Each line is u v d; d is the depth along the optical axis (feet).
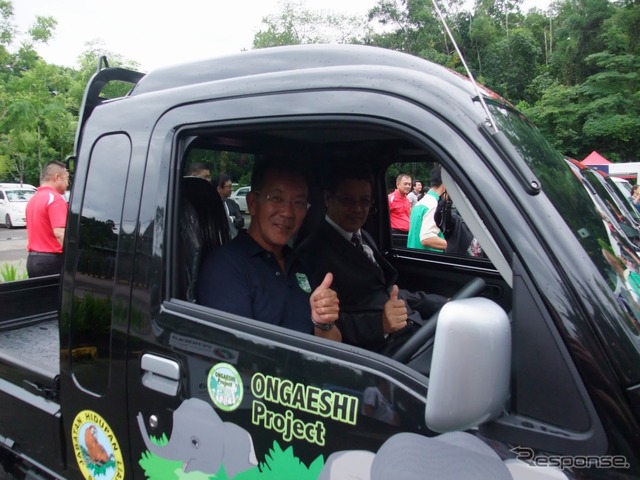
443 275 9.61
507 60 104.88
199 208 6.85
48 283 10.47
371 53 5.16
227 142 7.09
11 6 71.05
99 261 5.94
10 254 45.55
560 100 88.12
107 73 7.30
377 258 8.84
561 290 3.63
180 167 5.57
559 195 4.39
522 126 5.19
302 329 6.39
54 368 6.95
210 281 6.05
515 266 3.77
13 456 7.66
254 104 5.04
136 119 5.88
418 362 5.39
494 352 3.32
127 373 5.67
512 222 3.83
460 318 3.32
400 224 12.80
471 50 108.17
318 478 4.50
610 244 4.50
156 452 5.49
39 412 6.72
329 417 4.44
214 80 5.68
